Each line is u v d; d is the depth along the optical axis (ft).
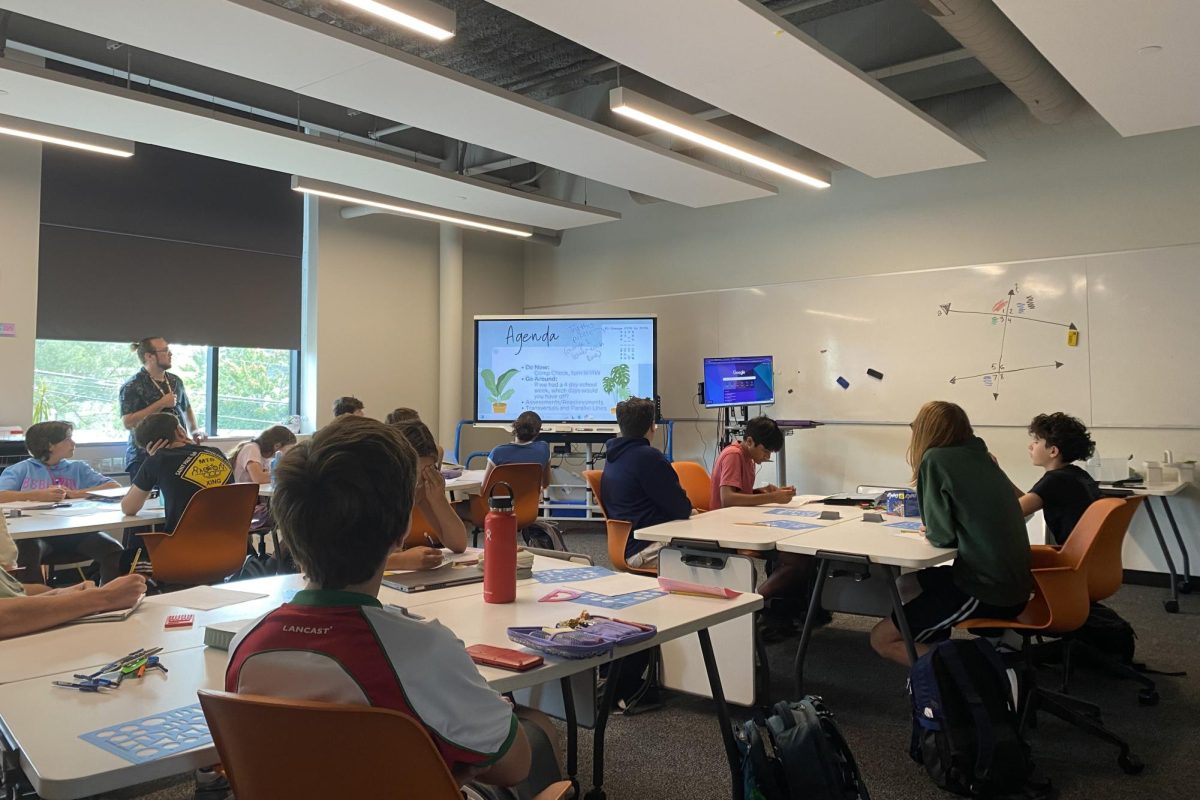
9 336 18.24
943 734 7.97
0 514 7.98
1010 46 13.60
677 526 10.68
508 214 22.39
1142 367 17.62
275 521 3.83
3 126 14.52
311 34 11.44
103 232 20.17
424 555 7.19
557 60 19.45
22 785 4.11
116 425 20.52
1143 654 12.52
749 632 9.76
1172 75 12.51
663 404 25.05
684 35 11.34
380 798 3.42
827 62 12.22
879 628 9.79
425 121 15.08
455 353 26.40
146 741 3.74
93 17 10.89
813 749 6.66
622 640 5.13
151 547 10.91
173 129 15.14
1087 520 9.94
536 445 17.53
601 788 7.91
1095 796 7.93
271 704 3.30
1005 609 9.02
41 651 5.11
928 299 20.35
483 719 3.86
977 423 19.57
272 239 23.45
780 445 13.98
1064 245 18.57
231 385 22.84
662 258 25.17
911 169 17.65
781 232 22.81
